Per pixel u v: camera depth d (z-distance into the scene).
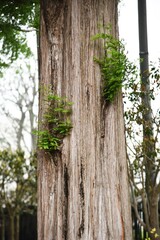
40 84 4.69
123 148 4.54
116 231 4.25
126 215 4.38
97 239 4.18
